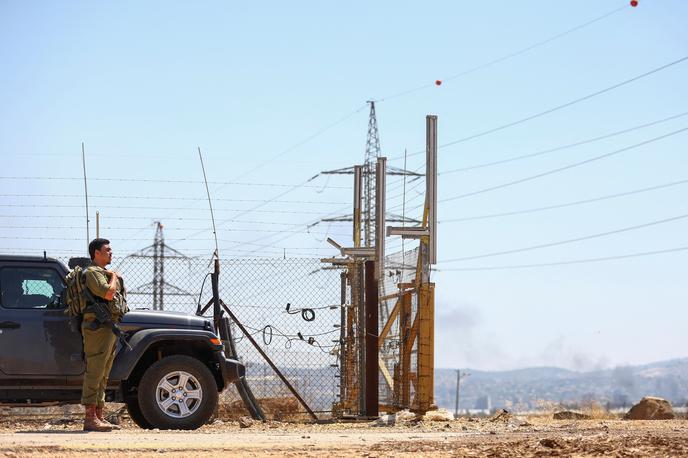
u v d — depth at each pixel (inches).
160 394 748.0
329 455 530.9
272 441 626.2
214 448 565.3
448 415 981.2
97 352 708.7
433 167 1026.1
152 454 528.7
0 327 727.7
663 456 496.7
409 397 1050.7
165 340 770.2
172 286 947.3
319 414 1007.6
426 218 1029.2
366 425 915.4
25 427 853.8
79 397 744.3
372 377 987.3
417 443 608.7
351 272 1042.7
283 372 987.9
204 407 753.0
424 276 1010.1
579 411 1266.0
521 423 928.3
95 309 704.4
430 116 1037.2
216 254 956.6
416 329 1040.2
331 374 1006.4
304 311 991.6
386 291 1157.7
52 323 737.6
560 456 507.5
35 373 730.8
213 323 852.0
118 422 895.7
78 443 581.3
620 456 500.4
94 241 717.9
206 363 792.3
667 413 1200.2
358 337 999.6
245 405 968.9
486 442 609.3
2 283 737.0
